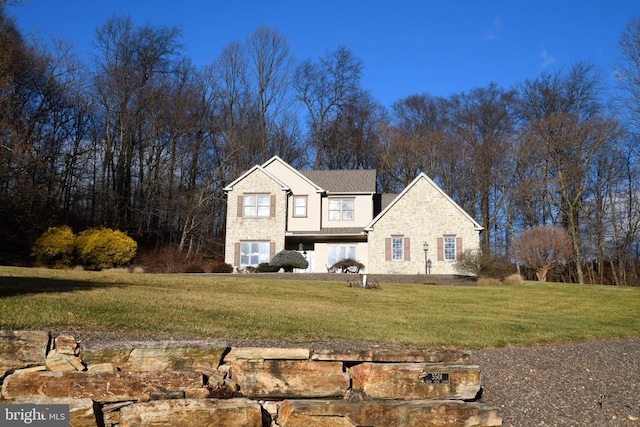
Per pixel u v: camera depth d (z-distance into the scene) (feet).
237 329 34.35
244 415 19.57
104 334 29.66
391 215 106.73
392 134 168.96
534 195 143.74
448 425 21.40
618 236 138.10
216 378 22.54
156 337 30.30
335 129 173.17
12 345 21.15
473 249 98.07
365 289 69.00
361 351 24.84
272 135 166.81
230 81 160.35
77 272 68.39
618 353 36.52
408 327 41.11
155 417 18.83
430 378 24.02
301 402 21.30
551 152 139.03
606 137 131.64
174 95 141.28
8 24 103.30
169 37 145.07
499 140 155.84
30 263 99.45
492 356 33.50
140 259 113.29
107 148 131.75
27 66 107.45
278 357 23.91
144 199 135.23
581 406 25.67
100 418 19.70
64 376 20.25
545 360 33.35
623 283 136.56
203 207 144.15
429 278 93.40
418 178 107.24
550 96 148.36
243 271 105.70
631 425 23.70
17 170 100.99
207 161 152.46
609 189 138.51
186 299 46.14
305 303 51.75
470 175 162.81
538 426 23.25
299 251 109.40
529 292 74.43
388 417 21.27
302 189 114.83
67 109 123.75
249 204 111.55
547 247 110.73
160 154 142.31
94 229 102.53
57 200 122.31
